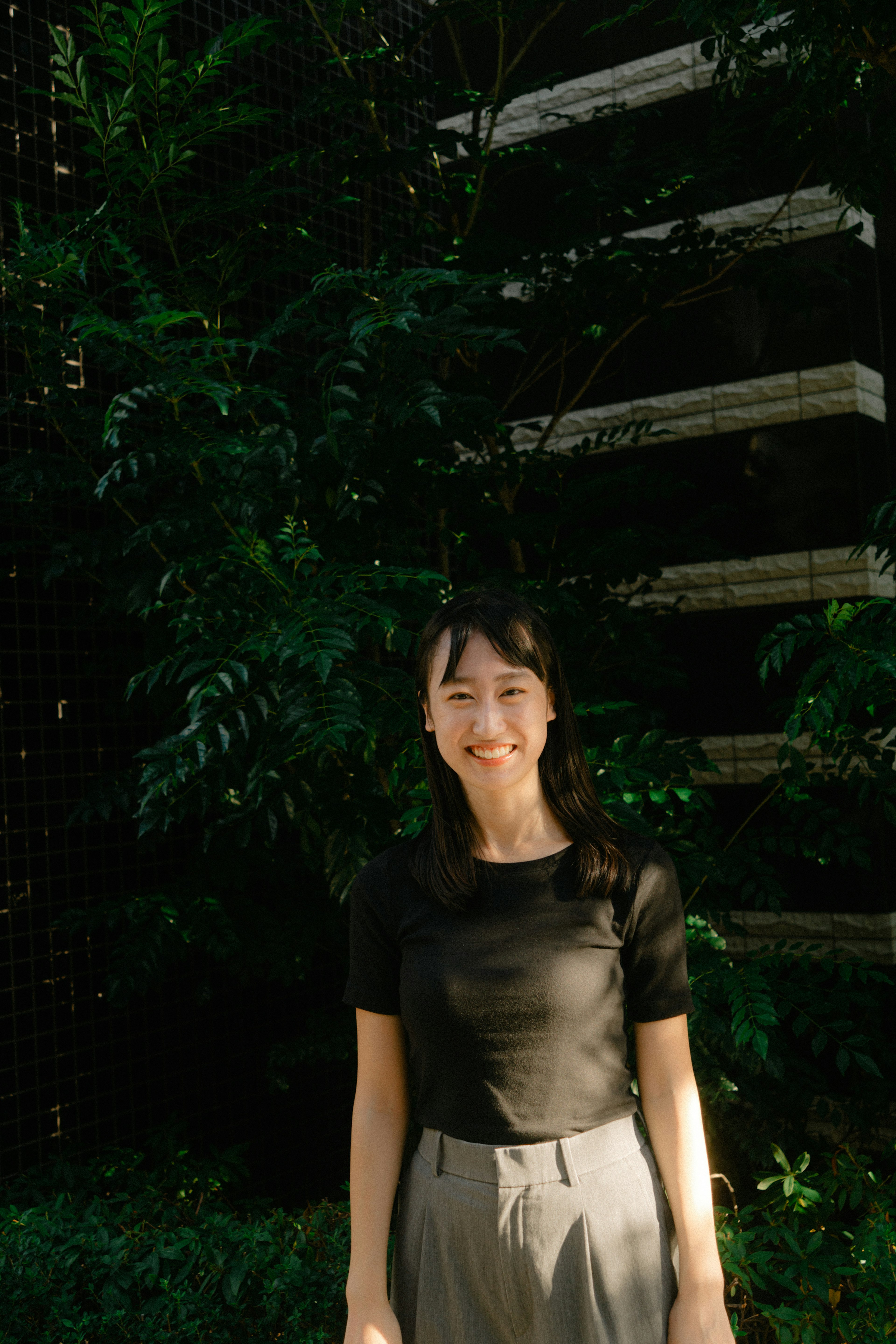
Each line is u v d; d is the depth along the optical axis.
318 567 2.75
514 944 1.26
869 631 2.24
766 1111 3.26
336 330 2.46
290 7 4.26
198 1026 3.74
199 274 3.37
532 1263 1.21
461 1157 1.26
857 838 2.68
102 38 2.62
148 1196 2.93
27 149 3.45
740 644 4.22
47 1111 3.28
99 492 2.36
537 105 4.67
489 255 3.44
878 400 4.20
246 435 2.68
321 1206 2.79
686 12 2.68
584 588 3.40
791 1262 2.27
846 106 3.12
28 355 2.81
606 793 2.35
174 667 2.28
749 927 4.09
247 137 4.00
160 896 2.90
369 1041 1.39
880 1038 3.52
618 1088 1.30
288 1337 2.23
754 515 4.21
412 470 2.99
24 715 3.34
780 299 3.74
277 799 2.62
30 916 3.29
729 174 4.22
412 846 1.39
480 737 1.26
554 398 4.66
